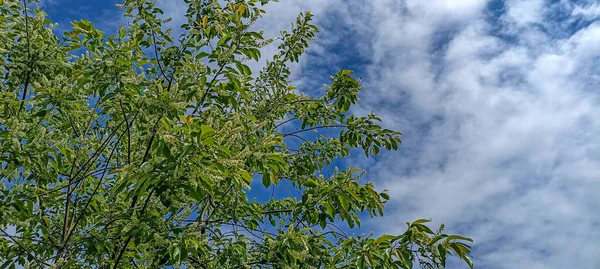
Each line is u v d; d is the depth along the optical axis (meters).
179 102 3.87
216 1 5.83
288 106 5.61
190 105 4.43
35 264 4.19
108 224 4.21
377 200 4.52
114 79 4.11
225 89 4.69
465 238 3.04
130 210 4.33
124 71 4.12
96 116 5.48
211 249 4.28
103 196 5.45
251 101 5.60
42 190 4.12
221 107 4.88
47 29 4.88
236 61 4.36
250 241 4.43
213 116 4.47
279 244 3.99
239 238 4.45
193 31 5.64
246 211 5.21
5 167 4.07
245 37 4.31
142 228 3.71
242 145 3.96
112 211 4.46
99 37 4.45
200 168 2.91
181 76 5.03
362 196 4.47
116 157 5.64
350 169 4.15
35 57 4.66
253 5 6.01
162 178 3.01
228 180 3.41
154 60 5.55
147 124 4.06
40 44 4.68
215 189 3.99
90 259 4.59
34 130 4.11
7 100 4.02
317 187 4.48
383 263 3.24
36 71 4.69
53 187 5.13
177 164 2.90
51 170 4.63
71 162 4.52
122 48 4.22
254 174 5.51
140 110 4.04
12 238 4.13
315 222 4.52
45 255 4.71
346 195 4.14
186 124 2.95
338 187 4.20
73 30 4.58
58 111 4.43
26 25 4.53
